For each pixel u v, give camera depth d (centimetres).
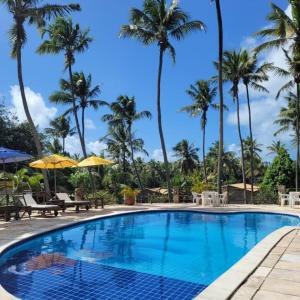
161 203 2272
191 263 759
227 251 887
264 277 538
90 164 1795
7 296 469
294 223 1385
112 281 621
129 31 2459
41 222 1230
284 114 3572
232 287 484
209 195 1977
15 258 791
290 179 2998
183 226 1312
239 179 6712
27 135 3238
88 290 572
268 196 2233
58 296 544
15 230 1039
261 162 6538
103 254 841
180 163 6481
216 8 2227
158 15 2438
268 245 757
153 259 795
